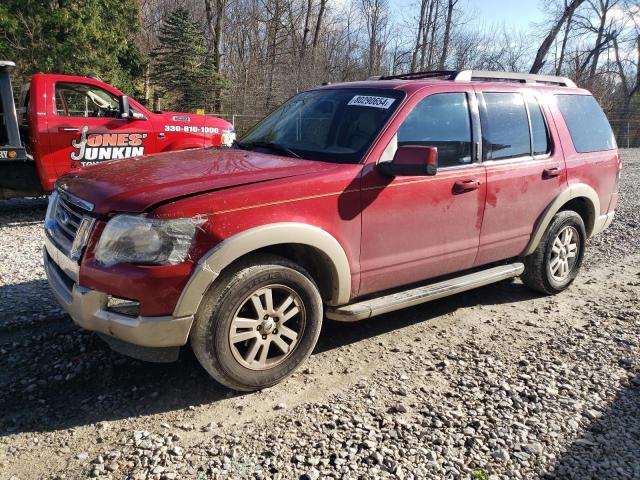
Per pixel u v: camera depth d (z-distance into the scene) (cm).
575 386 377
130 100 926
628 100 3162
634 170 1689
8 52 1656
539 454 306
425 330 466
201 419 329
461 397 360
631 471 295
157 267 310
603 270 648
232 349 341
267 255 352
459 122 446
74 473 281
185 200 319
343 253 374
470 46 2980
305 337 372
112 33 1842
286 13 3341
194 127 977
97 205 329
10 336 422
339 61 3312
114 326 321
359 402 351
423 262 425
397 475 284
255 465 289
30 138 852
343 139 410
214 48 2697
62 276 361
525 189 488
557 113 532
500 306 527
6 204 1001
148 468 284
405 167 373
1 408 335
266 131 474
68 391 355
